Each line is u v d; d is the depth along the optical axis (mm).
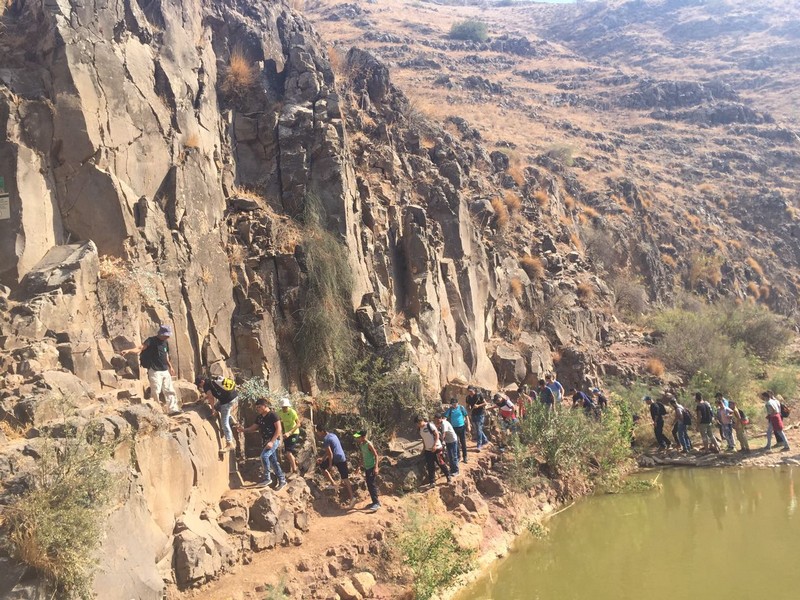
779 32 68812
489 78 48625
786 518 12531
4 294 9148
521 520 12406
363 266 15188
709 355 21953
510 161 27703
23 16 11641
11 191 9750
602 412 16266
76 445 7012
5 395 7645
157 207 11602
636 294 26953
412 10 65125
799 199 41188
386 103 20641
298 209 14500
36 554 6191
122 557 7125
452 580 9805
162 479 8617
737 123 50062
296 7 25656
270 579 8594
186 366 11062
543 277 22672
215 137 14281
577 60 61438
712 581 9945
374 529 10148
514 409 15016
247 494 10102
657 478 15375
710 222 37000
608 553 11297
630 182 34312
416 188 18734
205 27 15953
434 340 15891
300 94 16281
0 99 10180
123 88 11617
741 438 17125
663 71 62281
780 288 35500
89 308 9766
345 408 12648
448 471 12273
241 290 12648
